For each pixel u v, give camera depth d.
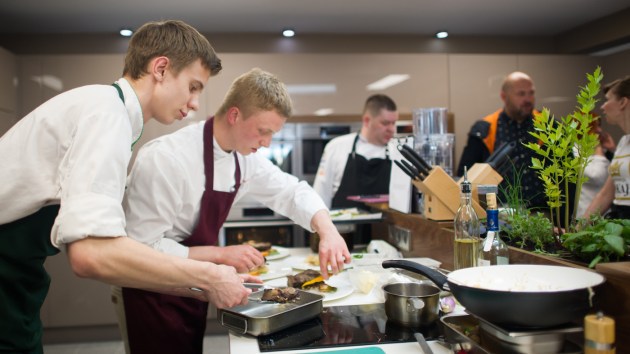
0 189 0.97
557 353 0.76
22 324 1.08
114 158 0.91
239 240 3.78
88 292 3.67
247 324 0.99
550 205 1.15
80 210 0.84
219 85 3.80
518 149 2.42
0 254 1.02
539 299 0.72
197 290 1.26
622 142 2.32
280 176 1.78
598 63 4.13
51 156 0.97
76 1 3.40
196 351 1.53
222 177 1.56
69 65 3.72
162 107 1.14
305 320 1.07
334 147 3.29
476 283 0.89
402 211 1.89
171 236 1.54
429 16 3.92
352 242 2.03
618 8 3.82
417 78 3.99
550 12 3.90
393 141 1.96
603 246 0.91
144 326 1.46
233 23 4.01
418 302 1.02
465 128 4.03
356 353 0.89
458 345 0.86
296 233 3.78
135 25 3.96
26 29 4.03
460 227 1.21
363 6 3.65
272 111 1.43
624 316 0.79
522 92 2.66
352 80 3.93
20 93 3.70
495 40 4.57
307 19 3.94
